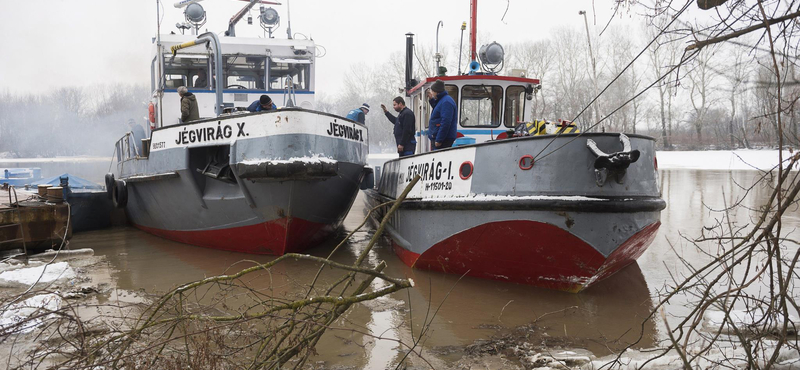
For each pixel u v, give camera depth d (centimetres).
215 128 731
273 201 719
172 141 789
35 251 800
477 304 555
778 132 250
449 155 643
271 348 368
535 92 876
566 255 559
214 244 839
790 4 258
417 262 702
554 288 601
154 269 718
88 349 341
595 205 529
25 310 475
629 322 496
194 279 663
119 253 823
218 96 909
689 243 846
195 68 1082
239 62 1110
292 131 688
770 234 268
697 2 287
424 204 668
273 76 1138
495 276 636
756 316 459
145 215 961
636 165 554
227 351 387
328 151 726
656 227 585
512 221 563
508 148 574
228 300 562
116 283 644
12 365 384
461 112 856
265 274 690
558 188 542
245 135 703
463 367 394
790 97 257
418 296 586
